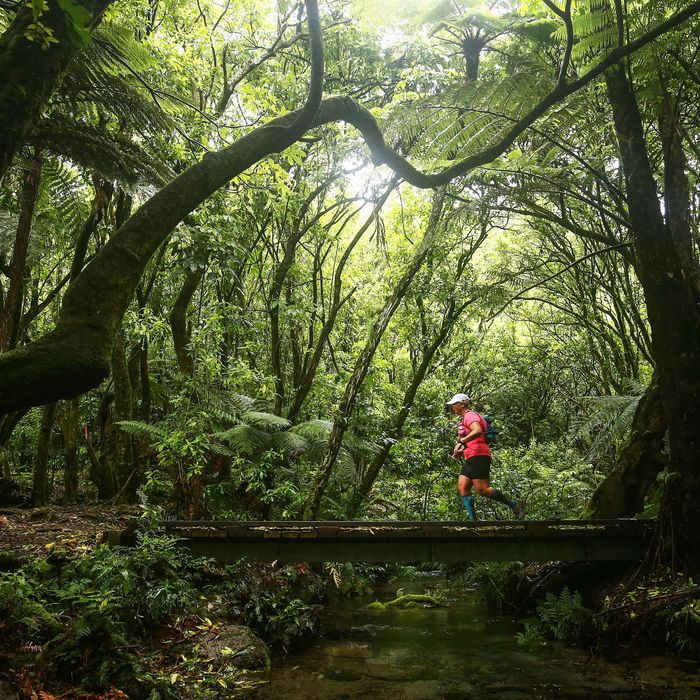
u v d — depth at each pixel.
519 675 4.56
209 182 2.10
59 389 1.60
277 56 8.57
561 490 9.16
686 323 5.39
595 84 5.88
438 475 9.68
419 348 12.54
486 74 6.27
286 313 8.01
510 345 14.61
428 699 4.08
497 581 7.00
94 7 1.85
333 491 9.05
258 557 5.70
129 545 5.43
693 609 4.80
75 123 3.73
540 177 5.95
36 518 6.96
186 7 7.93
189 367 7.40
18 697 3.15
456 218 7.23
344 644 5.41
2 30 3.14
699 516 5.29
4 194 5.75
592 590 6.14
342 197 9.11
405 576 9.02
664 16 4.03
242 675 4.34
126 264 1.82
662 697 4.04
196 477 7.24
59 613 4.00
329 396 9.69
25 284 7.73
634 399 7.06
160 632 4.55
